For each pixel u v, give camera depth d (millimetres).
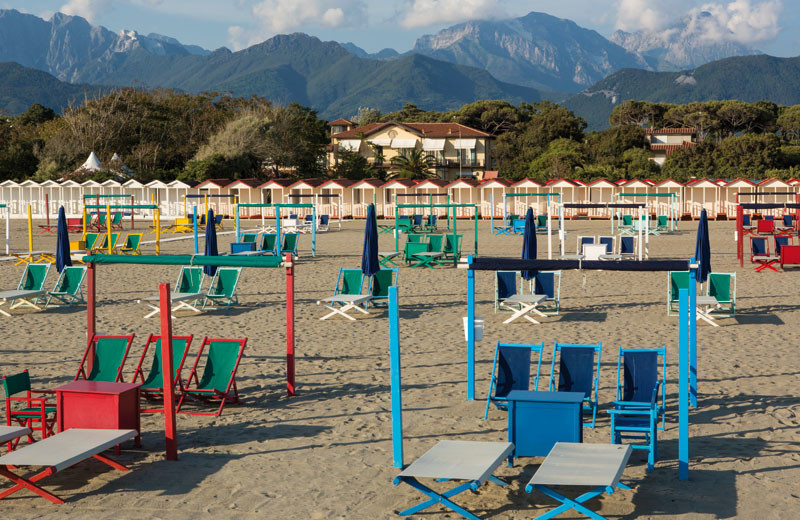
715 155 73062
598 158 76500
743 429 7965
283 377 10594
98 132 70375
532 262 8648
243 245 25750
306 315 15508
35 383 10273
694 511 5941
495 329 13836
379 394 9633
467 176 84000
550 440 6801
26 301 16688
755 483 6488
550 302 15805
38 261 25953
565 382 8219
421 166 75375
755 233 33562
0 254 28766
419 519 5930
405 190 50875
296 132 70438
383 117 121250
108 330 14055
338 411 8922
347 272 16641
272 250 26969
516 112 95812
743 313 15062
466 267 9055
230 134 65500
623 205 24438
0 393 9773
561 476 5656
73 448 6555
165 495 6441
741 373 10305
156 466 7156
